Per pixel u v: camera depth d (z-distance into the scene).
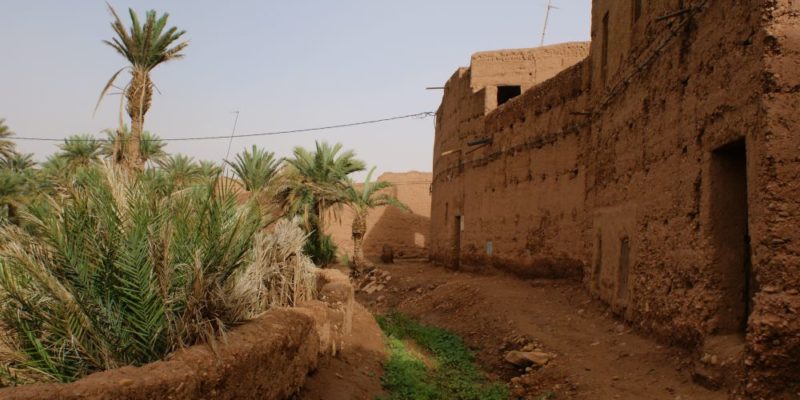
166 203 5.67
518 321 12.02
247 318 5.63
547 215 16.11
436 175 28.42
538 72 22.16
